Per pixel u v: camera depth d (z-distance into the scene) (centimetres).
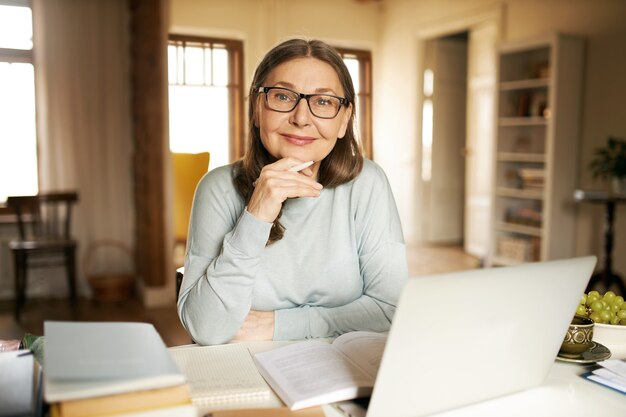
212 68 342
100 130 488
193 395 87
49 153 472
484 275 77
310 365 97
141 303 453
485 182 605
